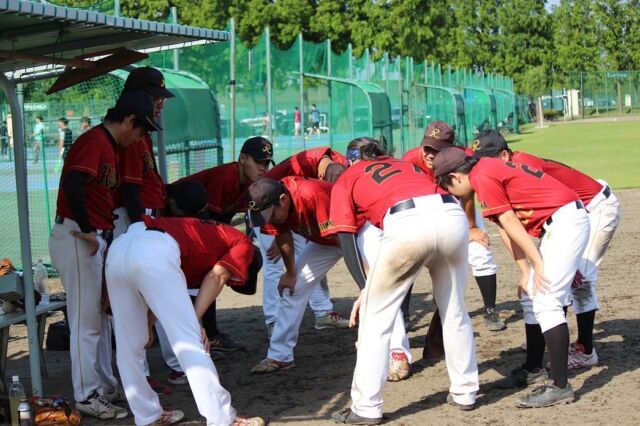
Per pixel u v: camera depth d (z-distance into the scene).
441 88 28.20
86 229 4.90
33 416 4.92
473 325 6.99
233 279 4.77
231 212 6.38
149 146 5.76
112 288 4.60
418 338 6.73
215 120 11.81
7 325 5.20
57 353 6.97
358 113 19.17
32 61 5.48
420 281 9.05
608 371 5.49
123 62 5.94
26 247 5.18
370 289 4.71
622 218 12.61
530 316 5.24
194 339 4.53
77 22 4.61
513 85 60.62
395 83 24.19
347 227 4.98
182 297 4.53
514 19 63.03
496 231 12.10
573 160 23.05
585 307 5.52
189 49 13.71
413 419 4.83
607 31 64.56
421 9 38.03
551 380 5.00
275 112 15.89
